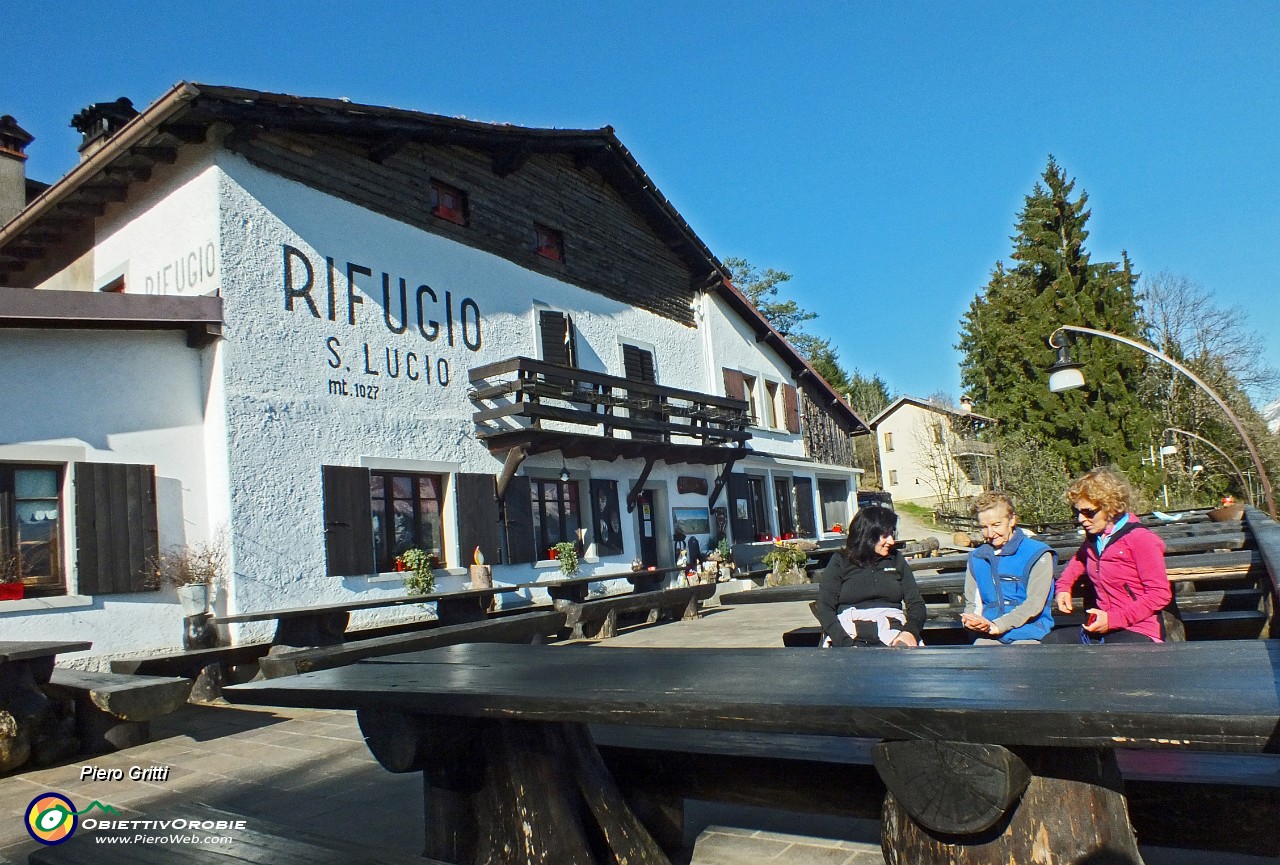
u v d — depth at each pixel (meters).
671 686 2.47
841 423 28.59
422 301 13.47
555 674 2.92
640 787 3.17
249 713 7.77
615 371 17.78
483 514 13.88
